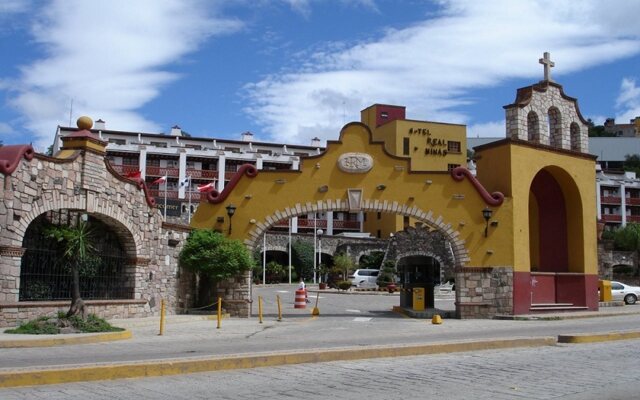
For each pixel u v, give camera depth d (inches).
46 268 749.3
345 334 736.3
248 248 1010.7
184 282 1001.5
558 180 1145.4
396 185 1020.5
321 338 682.8
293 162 3016.7
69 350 540.1
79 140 775.7
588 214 1136.8
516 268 1010.7
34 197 704.4
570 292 1116.5
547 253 1171.9
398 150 2758.4
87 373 380.8
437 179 1023.0
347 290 1993.1
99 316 796.6
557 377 414.0
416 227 2230.6
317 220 3046.3
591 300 1117.7
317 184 1020.5
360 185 1019.9
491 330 795.4
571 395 353.4
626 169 4264.3
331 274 2368.4
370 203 1015.0
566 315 1005.2
